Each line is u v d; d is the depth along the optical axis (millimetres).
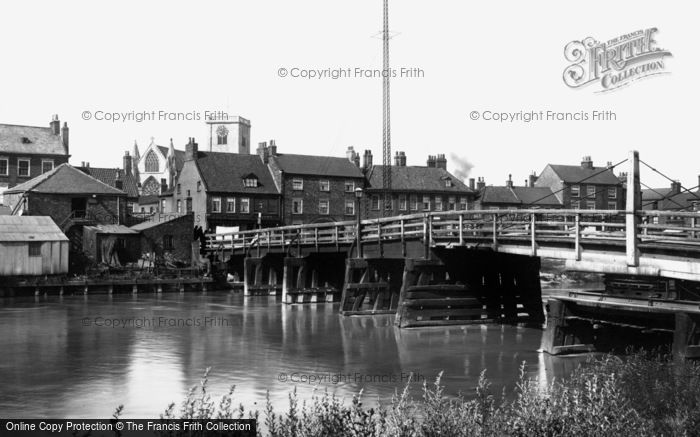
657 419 13086
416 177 86000
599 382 15375
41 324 34531
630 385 15180
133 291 56125
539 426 10594
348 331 31469
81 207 61656
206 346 27375
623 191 94938
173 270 60250
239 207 74812
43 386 20156
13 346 27422
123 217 63031
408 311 32156
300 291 45656
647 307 20578
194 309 42219
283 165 77562
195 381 20828
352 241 40000
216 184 74250
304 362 23875
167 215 68000
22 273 52844
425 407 11930
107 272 58000
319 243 44688
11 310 41656
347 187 79750
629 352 23062
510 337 29344
